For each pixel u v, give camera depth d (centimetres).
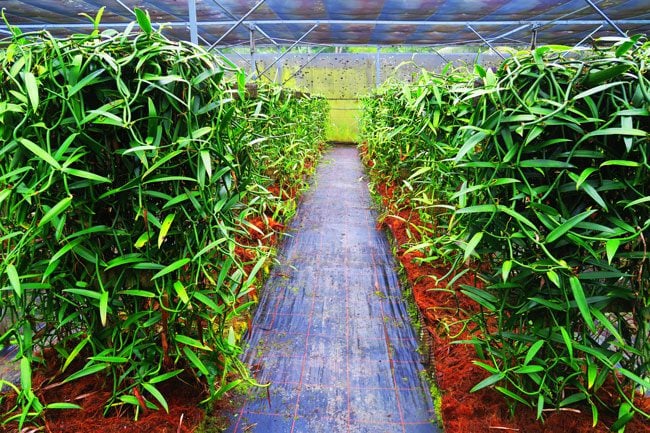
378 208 342
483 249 106
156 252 101
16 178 89
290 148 292
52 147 91
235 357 118
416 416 129
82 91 90
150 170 88
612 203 94
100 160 95
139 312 100
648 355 97
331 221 320
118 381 104
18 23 521
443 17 507
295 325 180
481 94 98
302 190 359
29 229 89
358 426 124
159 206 100
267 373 147
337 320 184
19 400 93
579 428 100
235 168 110
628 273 96
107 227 95
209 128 95
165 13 488
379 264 242
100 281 94
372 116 457
